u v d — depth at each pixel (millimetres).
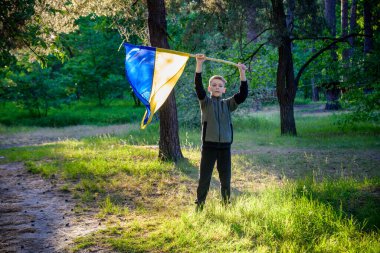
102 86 32531
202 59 4973
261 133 16969
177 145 9664
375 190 6074
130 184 7266
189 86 18781
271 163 9758
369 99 14805
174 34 19562
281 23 14430
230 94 18234
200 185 5273
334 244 3992
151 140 15273
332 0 27984
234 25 13648
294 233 4305
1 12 7051
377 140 13352
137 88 4996
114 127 23453
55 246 4262
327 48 15906
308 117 24109
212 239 4285
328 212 4883
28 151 12039
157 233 4469
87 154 10477
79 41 31297
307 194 5898
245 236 4320
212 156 5156
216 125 5086
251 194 6184
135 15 12031
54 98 29672
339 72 15930
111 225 4914
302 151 11633
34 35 7586
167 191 6891
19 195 6617
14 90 28219
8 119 28312
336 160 9977
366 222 4500
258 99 21922
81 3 11070
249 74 18281
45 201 6215
